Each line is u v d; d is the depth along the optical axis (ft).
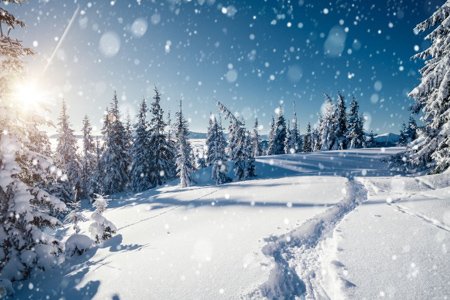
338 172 72.02
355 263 16.02
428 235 18.06
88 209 82.43
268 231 24.36
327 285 14.99
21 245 27.12
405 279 13.35
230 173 92.12
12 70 28.04
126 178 109.70
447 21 38.58
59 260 29.84
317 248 20.68
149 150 107.14
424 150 43.80
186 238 26.84
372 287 13.21
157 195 69.10
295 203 36.83
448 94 38.32
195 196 55.11
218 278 16.31
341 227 23.34
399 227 20.67
